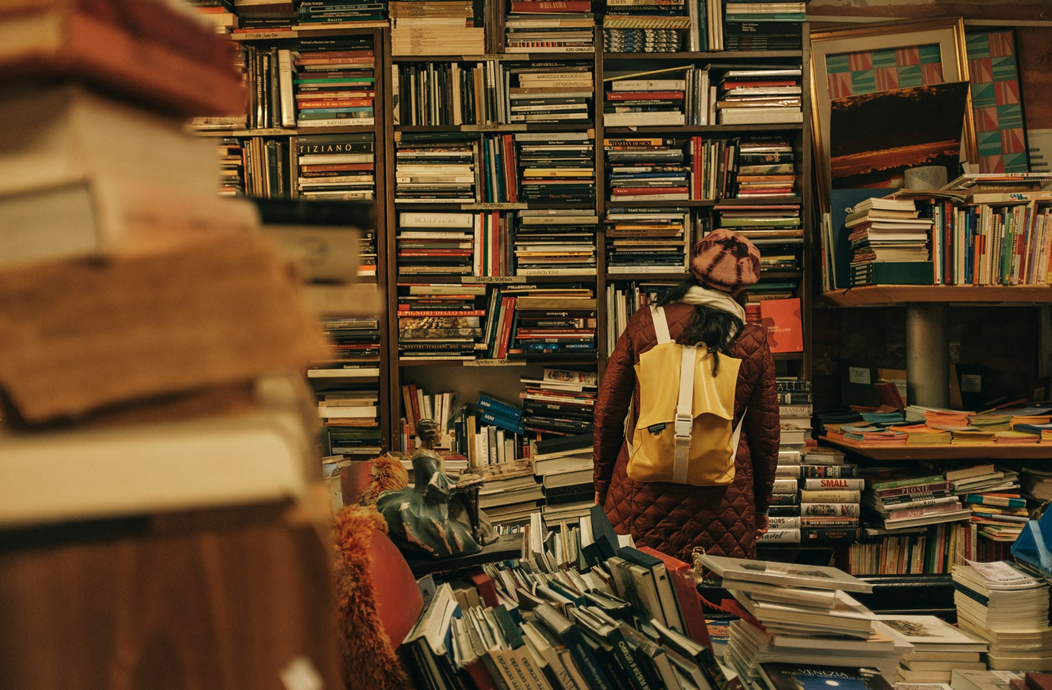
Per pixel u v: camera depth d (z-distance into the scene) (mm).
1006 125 3059
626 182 2633
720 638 1372
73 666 271
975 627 1484
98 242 246
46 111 249
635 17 2607
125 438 266
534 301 2619
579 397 2668
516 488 2527
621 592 1126
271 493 272
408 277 2621
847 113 2920
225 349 260
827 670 1102
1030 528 1494
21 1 235
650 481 1772
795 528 2555
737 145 2686
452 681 892
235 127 2605
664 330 1816
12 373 254
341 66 2590
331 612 287
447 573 1286
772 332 2689
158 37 275
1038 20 3053
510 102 2613
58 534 270
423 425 1294
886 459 2682
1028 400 2936
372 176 2602
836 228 2691
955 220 2471
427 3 2566
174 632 276
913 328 2672
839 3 3053
